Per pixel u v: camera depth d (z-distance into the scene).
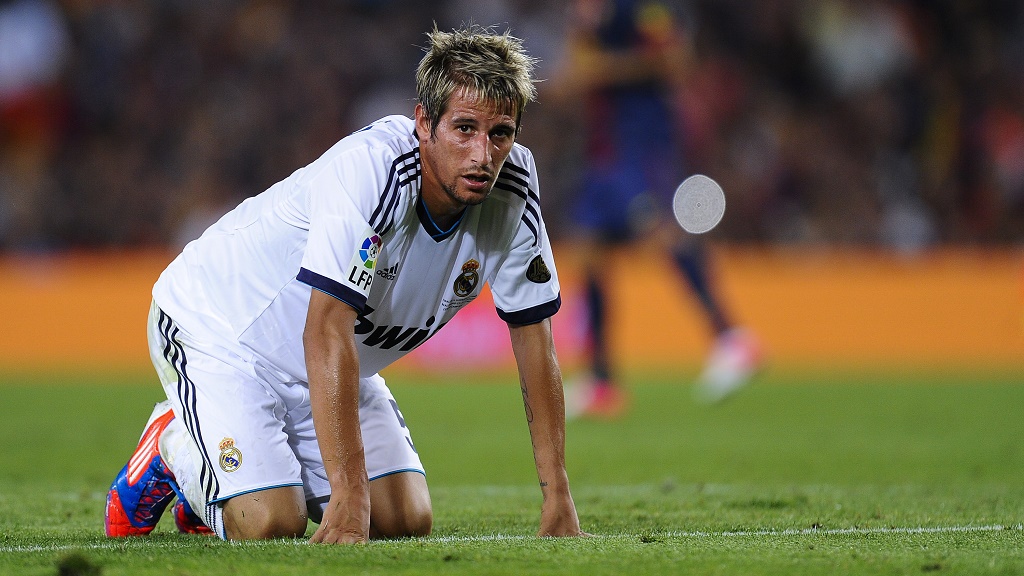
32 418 31.12
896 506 15.23
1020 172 59.03
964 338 52.41
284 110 58.84
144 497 12.11
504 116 10.09
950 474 19.98
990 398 37.78
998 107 61.34
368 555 9.52
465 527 13.41
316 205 10.48
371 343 11.69
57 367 50.72
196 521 12.47
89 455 22.92
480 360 49.62
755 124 59.31
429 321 11.71
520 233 11.18
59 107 58.38
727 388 32.53
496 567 9.12
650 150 30.73
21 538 11.92
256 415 11.39
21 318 51.34
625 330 51.12
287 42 60.22
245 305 11.55
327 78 59.59
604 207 30.67
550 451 11.38
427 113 10.27
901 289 52.59
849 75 61.22
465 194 10.23
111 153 57.84
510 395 39.94
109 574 8.97
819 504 15.60
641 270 51.38
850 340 52.50
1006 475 19.81
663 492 17.44
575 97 55.81
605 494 17.19
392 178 10.36
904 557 9.82
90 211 55.56
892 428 29.06
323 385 10.10
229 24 60.75
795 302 52.41
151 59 59.66
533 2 60.22
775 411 33.81
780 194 57.53
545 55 58.59
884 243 56.62
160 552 10.02
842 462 21.95
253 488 11.17
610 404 31.22
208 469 11.36
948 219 58.16
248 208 11.89
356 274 10.21
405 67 59.88
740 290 52.06
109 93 58.84
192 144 57.59
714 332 32.81
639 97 30.56
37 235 54.53
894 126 60.47
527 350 11.52
